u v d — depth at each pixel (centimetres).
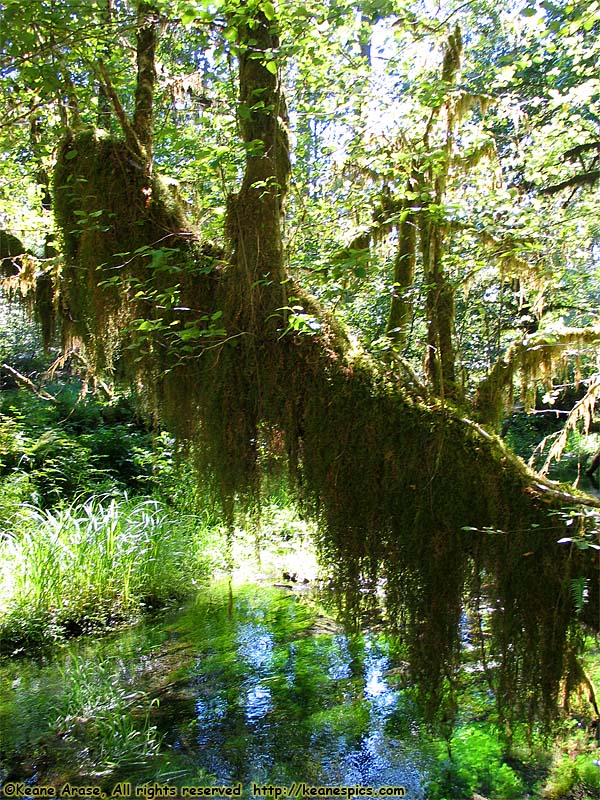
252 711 411
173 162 568
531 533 245
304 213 380
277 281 292
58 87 340
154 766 354
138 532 673
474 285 479
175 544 693
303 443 279
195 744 376
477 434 262
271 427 286
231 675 462
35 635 536
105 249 323
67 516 670
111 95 339
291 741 373
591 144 505
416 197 315
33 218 523
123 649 520
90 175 328
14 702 432
